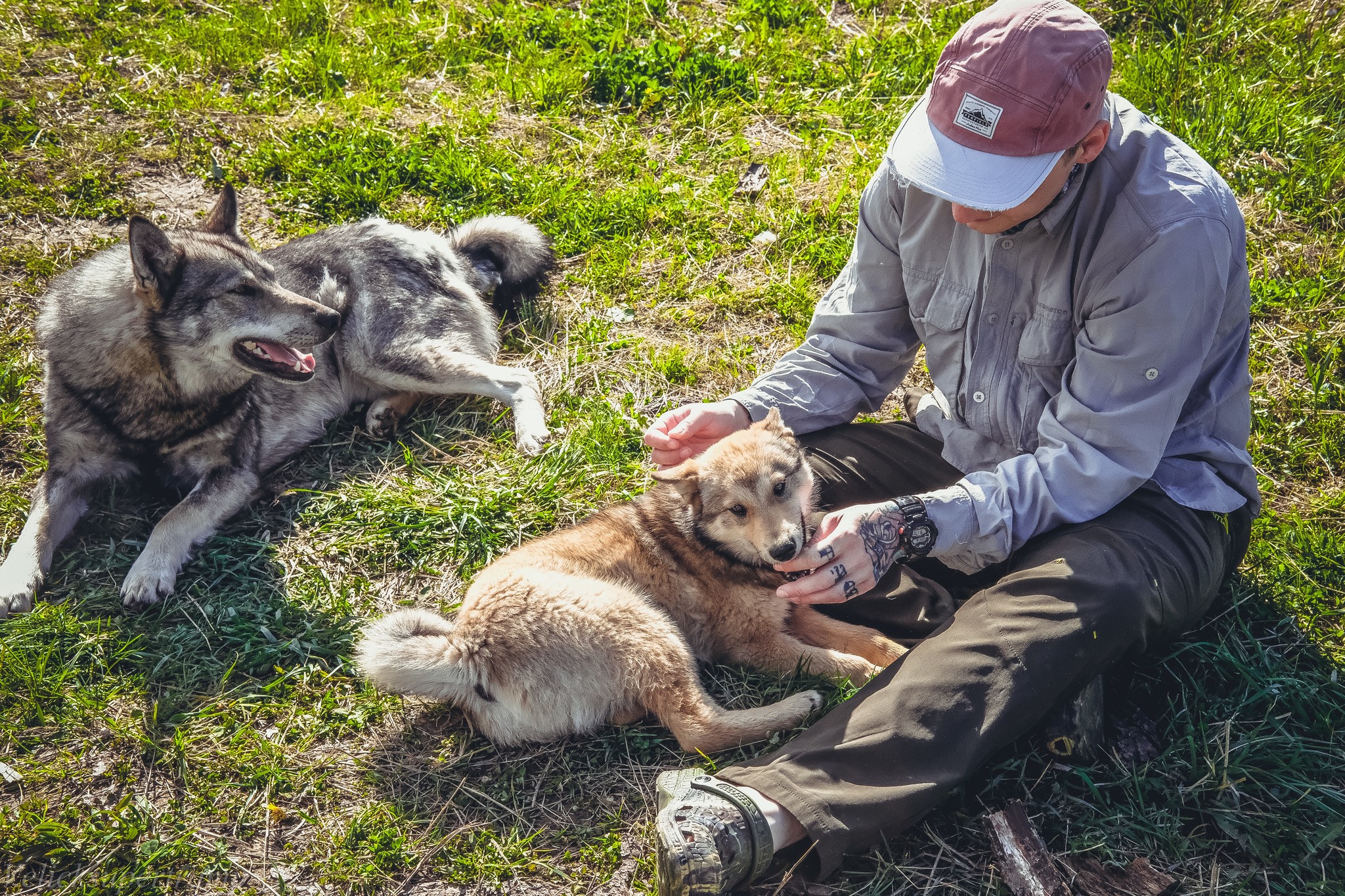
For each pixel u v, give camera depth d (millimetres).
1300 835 2516
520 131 5945
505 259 4938
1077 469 2652
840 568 2623
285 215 5324
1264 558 3336
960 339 3047
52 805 2773
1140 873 2455
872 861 2537
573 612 2984
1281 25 5887
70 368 3748
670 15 6871
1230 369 2850
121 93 6016
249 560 3613
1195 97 5410
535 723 2967
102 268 3875
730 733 2865
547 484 3836
